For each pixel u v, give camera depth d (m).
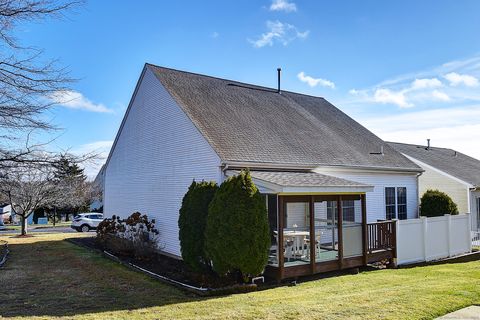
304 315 6.85
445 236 16.33
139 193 17.78
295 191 10.87
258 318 6.73
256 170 13.09
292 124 17.69
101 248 17.42
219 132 13.85
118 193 20.20
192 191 11.95
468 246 17.38
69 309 7.67
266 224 10.41
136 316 7.08
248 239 10.01
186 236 11.66
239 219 10.05
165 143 15.77
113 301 8.36
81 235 25.03
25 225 24.73
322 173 15.25
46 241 20.83
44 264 13.48
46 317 7.05
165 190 15.61
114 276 11.35
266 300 8.17
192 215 11.60
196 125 13.69
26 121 10.65
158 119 16.41
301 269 11.10
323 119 20.45
